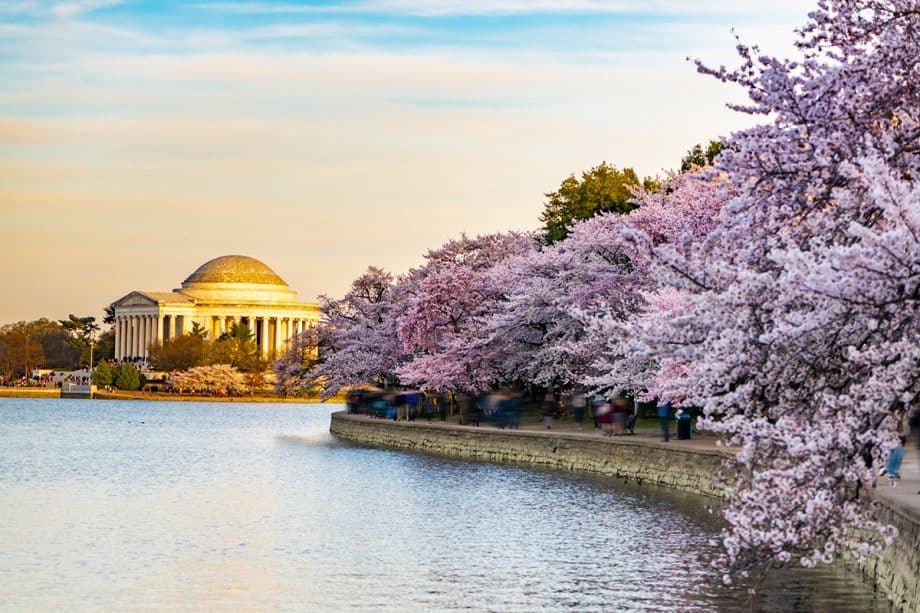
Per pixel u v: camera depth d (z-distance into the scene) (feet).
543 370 277.44
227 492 200.64
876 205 67.46
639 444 208.74
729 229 74.13
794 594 108.99
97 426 448.24
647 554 132.16
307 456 284.00
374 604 108.88
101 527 157.07
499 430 266.98
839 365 68.39
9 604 109.29
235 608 107.55
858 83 74.18
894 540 103.45
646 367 214.48
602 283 243.81
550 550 135.44
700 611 104.06
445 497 187.21
